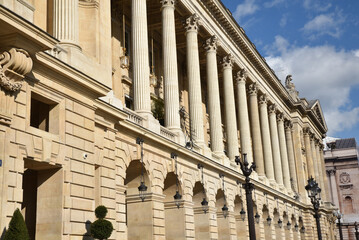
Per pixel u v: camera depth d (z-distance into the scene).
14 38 16.41
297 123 74.56
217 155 41.38
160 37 43.91
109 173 23.69
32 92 18.33
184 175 33.84
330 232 86.12
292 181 69.81
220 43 45.12
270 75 60.62
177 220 33.00
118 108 24.42
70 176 19.70
